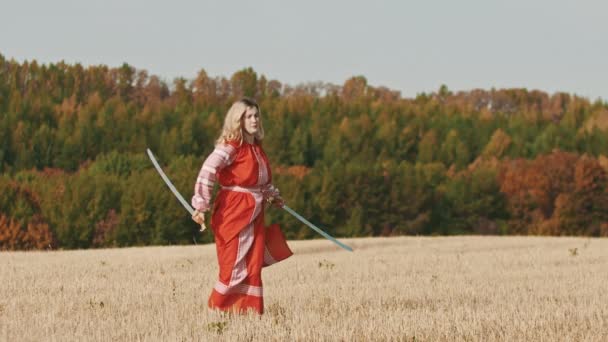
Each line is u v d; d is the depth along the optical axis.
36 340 7.14
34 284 11.98
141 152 140.00
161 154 139.62
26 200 83.25
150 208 86.06
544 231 92.25
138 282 12.38
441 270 15.78
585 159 94.44
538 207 95.38
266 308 9.14
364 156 134.25
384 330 7.56
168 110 161.62
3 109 157.88
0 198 81.69
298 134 138.00
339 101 168.38
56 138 138.12
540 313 8.61
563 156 96.44
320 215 94.50
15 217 81.50
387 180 97.06
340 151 134.75
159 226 85.88
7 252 24.97
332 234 95.12
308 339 7.21
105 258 19.72
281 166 127.50
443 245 27.66
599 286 12.05
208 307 8.45
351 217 94.75
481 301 10.29
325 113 160.88
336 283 12.55
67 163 136.00
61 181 89.31
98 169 111.00
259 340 7.12
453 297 10.65
